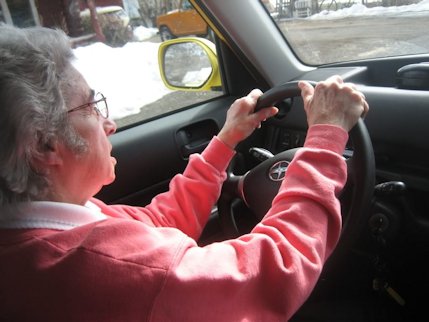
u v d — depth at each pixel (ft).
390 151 4.25
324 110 2.50
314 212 2.18
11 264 1.63
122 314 1.61
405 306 4.44
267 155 3.83
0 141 1.64
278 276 1.96
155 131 5.14
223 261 1.92
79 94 2.02
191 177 3.45
